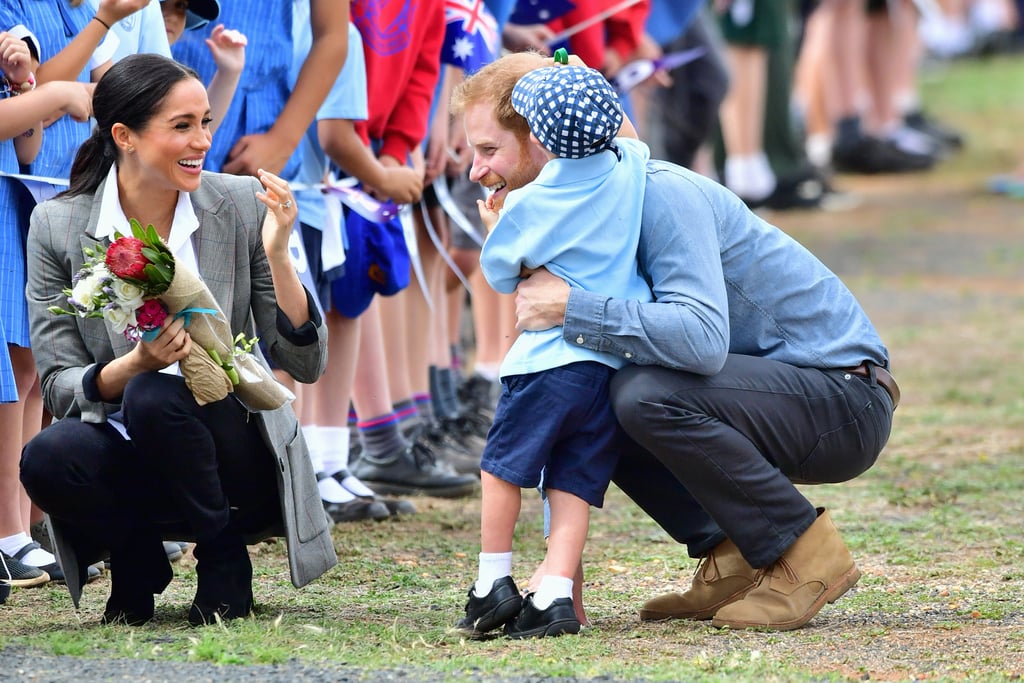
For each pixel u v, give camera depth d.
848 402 14.97
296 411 20.66
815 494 22.48
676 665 13.28
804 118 59.00
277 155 18.83
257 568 18.02
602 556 19.03
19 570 16.91
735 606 15.02
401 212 21.39
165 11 18.55
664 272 14.45
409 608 16.09
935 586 17.05
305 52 19.91
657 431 14.27
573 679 12.76
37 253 14.52
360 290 21.06
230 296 14.80
